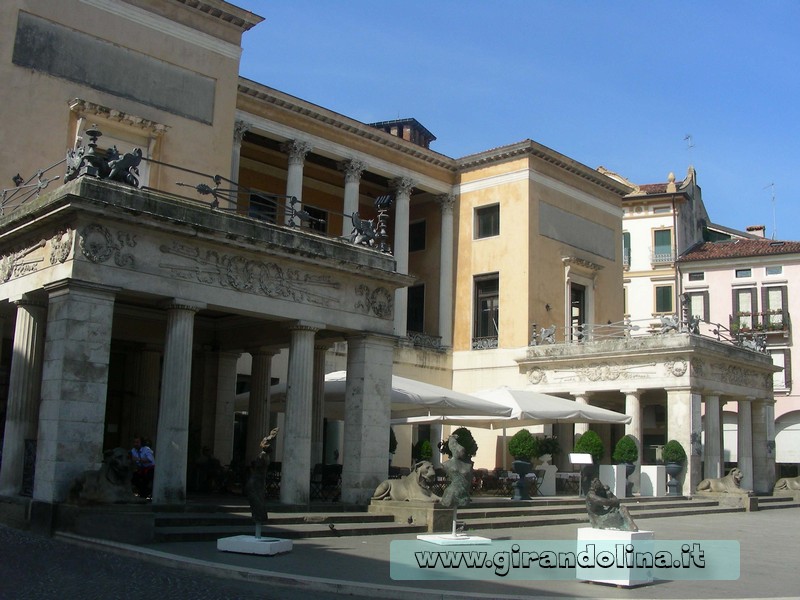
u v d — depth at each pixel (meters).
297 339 20.44
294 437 20.17
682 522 26.14
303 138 36.22
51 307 16.78
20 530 16.25
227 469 25.28
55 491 15.82
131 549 14.08
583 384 35.59
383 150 39.31
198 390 26.56
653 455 46.06
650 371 33.81
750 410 39.00
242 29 29.23
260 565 13.15
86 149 17.09
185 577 12.24
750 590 12.88
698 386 33.38
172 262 17.91
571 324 41.09
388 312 22.59
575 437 33.62
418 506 19.33
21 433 17.47
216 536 15.87
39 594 10.79
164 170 26.59
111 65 25.86
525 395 29.28
